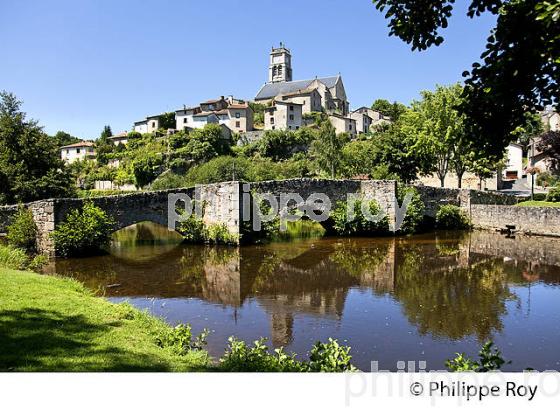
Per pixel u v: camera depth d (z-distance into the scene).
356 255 19.91
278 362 6.03
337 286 13.79
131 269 16.84
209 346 8.42
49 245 19.19
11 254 14.63
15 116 32.12
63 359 5.44
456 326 9.70
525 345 8.54
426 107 38.19
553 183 45.25
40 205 19.47
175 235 29.95
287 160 70.00
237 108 85.69
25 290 8.79
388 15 6.04
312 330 9.47
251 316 10.54
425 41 6.00
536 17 4.45
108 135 101.94
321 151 56.66
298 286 13.84
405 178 44.94
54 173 31.30
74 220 19.59
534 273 15.47
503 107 5.74
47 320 7.02
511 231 28.45
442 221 31.20
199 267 17.25
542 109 5.47
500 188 49.88
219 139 73.19
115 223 21.30
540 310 10.81
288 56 120.62
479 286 13.56
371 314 10.63
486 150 6.32
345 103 108.56
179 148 71.69
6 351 5.54
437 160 42.09
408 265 17.31
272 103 93.00
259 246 22.78
